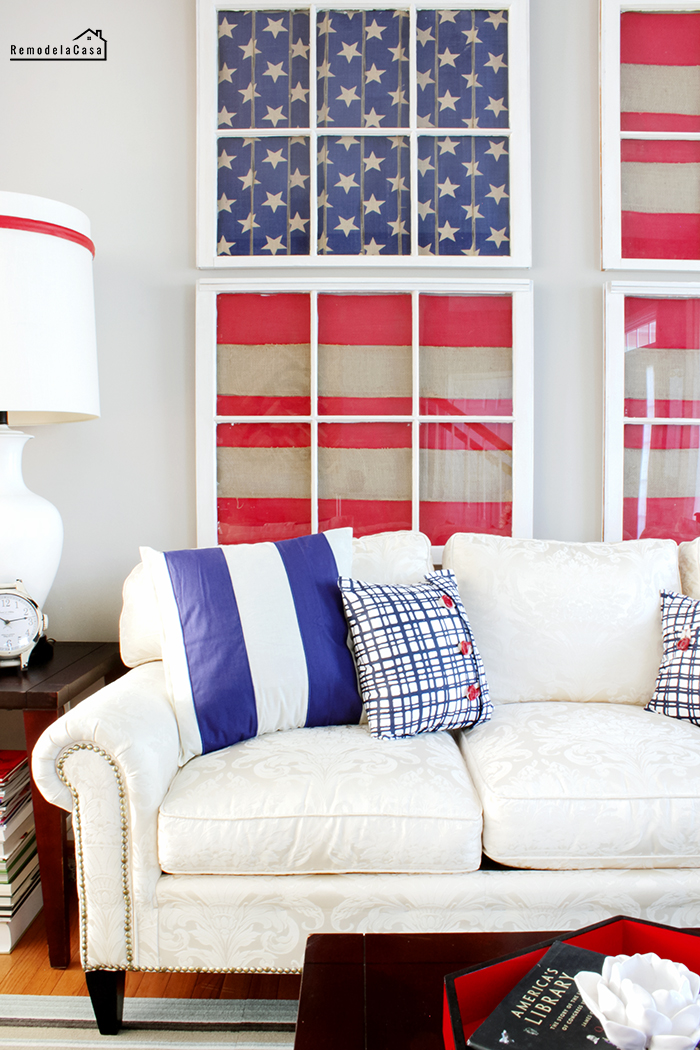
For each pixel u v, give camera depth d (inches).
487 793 49.7
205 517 79.6
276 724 57.0
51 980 55.3
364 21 79.4
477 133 79.9
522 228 79.6
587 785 49.3
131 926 47.7
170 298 80.4
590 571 69.7
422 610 60.2
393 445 81.0
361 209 80.3
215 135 79.1
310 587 60.5
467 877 47.9
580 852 48.5
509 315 80.5
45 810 56.0
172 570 56.9
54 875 56.1
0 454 68.1
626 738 55.3
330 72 79.6
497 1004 29.8
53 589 81.3
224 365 80.2
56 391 63.6
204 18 78.0
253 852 46.9
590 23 80.4
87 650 73.8
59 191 79.8
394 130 79.4
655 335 81.7
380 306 80.4
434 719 57.3
